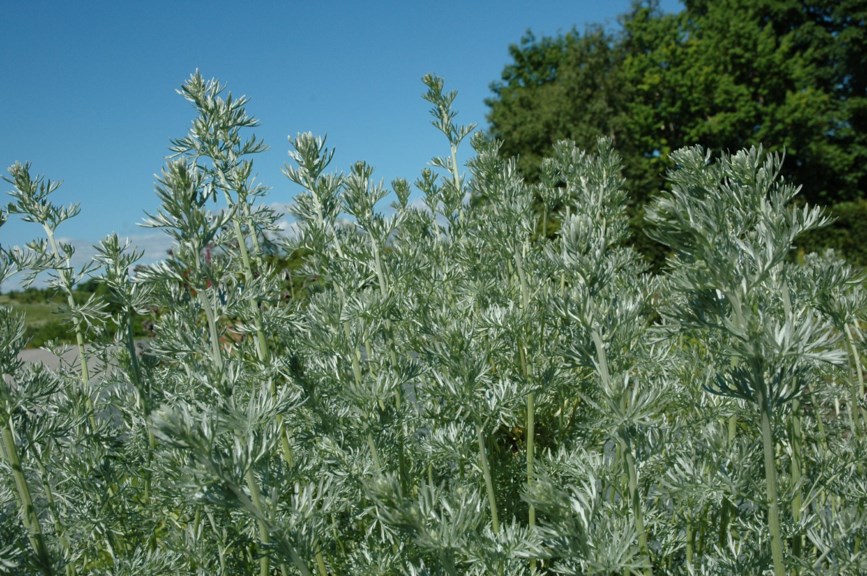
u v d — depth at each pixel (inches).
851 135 1228.5
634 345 124.0
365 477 102.0
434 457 111.4
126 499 117.6
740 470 78.9
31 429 94.5
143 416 114.0
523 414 150.2
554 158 174.4
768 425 64.8
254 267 136.9
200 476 63.7
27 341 89.3
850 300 98.0
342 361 104.7
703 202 62.9
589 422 116.7
